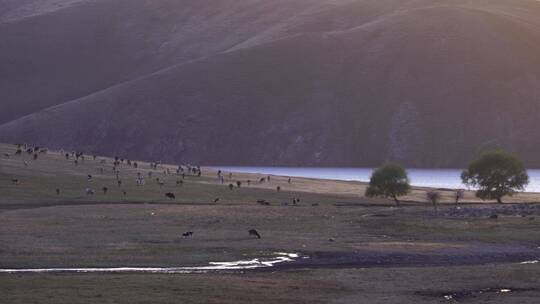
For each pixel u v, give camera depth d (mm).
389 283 43000
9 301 36125
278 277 44500
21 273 45938
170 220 76188
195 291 39375
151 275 44781
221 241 61062
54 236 63062
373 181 105250
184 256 53188
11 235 63094
